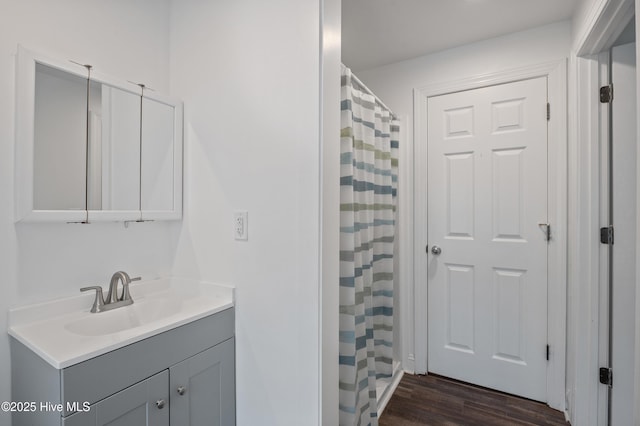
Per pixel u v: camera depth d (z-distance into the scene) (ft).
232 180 4.42
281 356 4.01
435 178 7.26
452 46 6.97
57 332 3.32
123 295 4.25
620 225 4.89
